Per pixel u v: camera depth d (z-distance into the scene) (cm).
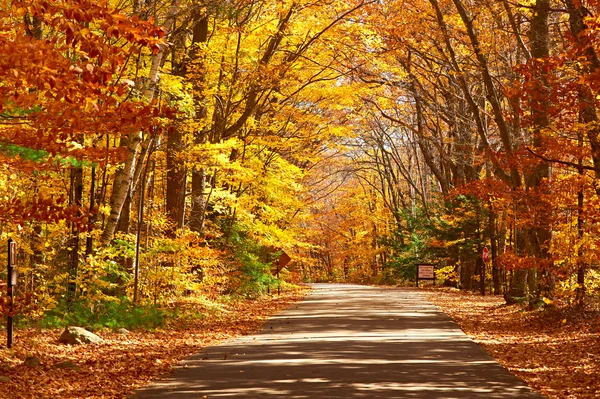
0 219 1034
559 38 2708
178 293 2488
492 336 1945
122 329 1855
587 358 1477
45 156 1180
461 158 4325
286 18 2845
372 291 4525
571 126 1784
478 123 2900
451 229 4538
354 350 1602
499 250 4116
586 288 2298
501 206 2925
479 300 3506
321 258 9681
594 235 2092
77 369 1281
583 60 1570
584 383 1195
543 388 1146
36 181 1948
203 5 2359
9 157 1091
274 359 1463
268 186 3344
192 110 2347
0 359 1291
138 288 2331
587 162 2117
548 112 1603
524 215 2223
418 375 1249
